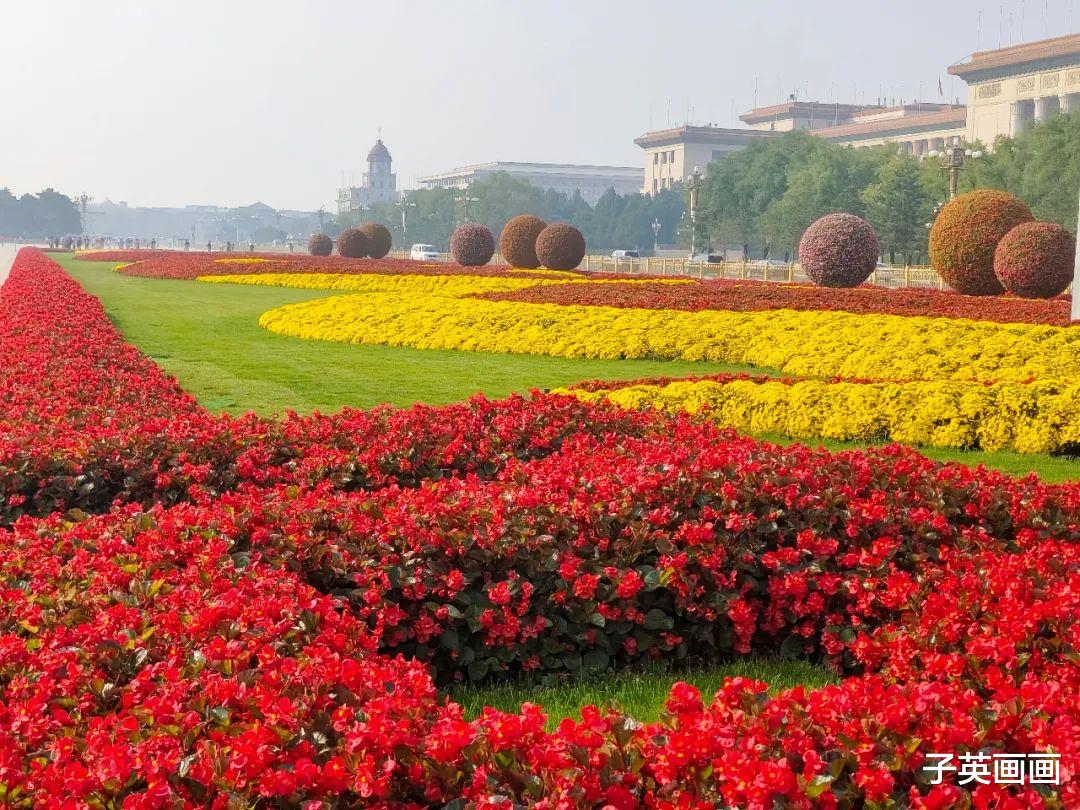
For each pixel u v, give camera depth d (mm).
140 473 7027
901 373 13117
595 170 176250
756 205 73312
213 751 2996
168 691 3412
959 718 3039
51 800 2846
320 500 5945
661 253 104500
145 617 4227
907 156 64562
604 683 5066
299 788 2891
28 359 10953
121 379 10297
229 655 3777
